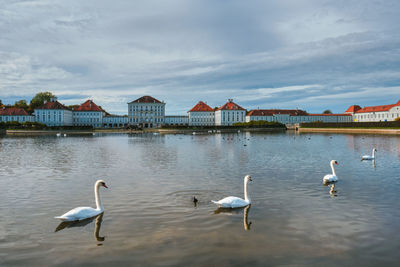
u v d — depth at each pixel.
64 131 115.88
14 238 10.12
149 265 8.28
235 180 19.02
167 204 13.72
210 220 11.55
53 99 174.50
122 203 13.93
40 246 9.51
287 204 13.61
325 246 9.34
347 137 70.19
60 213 12.70
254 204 13.61
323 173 21.41
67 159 30.06
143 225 11.12
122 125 181.00
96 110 177.62
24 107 182.25
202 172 22.03
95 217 12.05
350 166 24.56
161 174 21.27
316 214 12.23
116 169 23.61
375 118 184.12
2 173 22.02
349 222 11.31
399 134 81.12
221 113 185.25
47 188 17.12
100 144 52.12
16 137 79.88
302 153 35.03
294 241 9.70
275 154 34.03
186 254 8.88
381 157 30.23
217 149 40.94
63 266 8.30
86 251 9.13
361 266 8.19
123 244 9.57
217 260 8.52
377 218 11.72
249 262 8.40
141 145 49.28
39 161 28.53
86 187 17.31
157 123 181.62
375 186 17.09
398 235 10.09
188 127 134.75
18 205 13.84
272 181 18.64
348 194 15.34
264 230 10.58
